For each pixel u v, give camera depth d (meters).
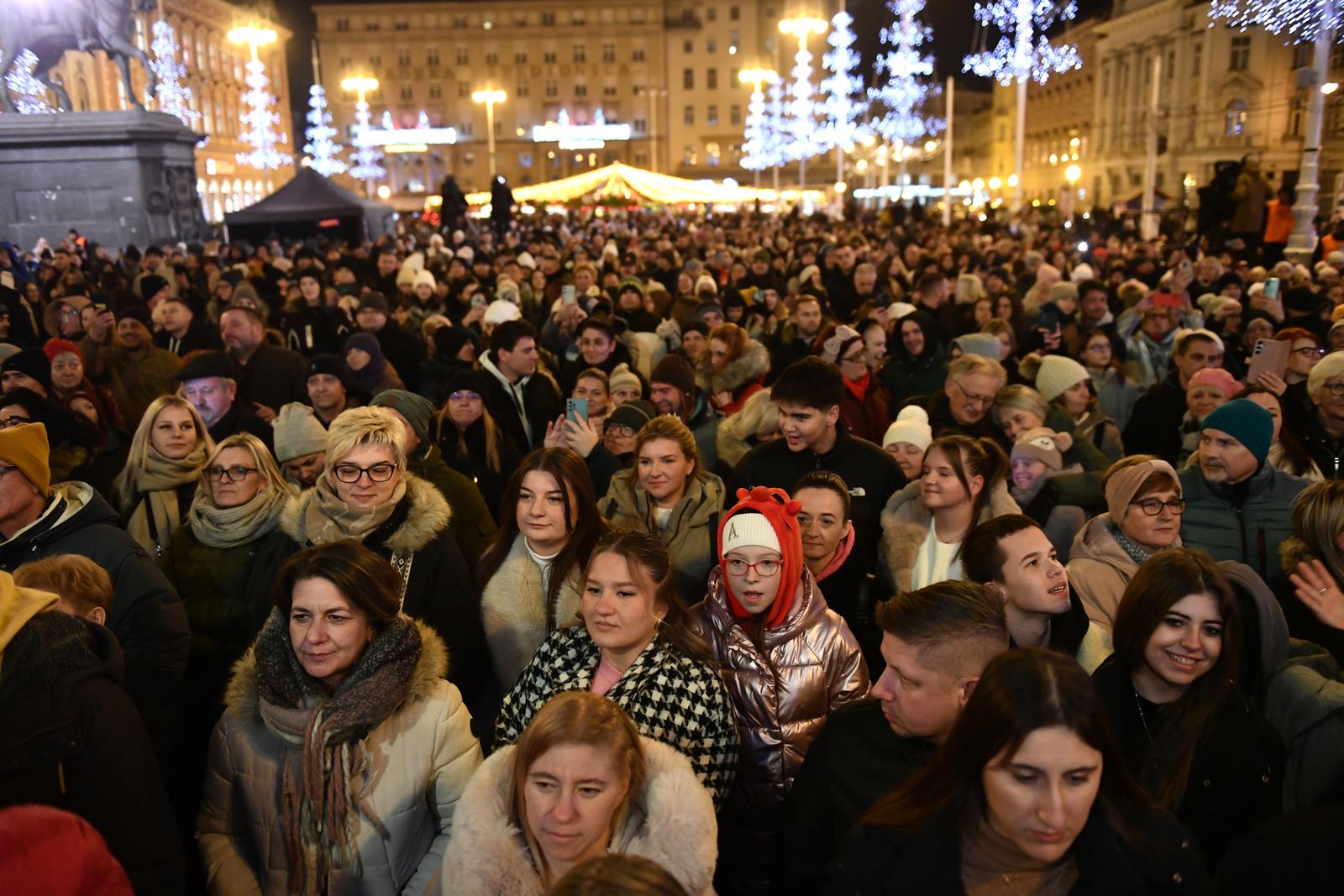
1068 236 27.72
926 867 2.05
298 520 3.73
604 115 93.81
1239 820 2.70
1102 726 1.98
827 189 79.69
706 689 3.01
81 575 3.06
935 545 4.14
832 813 2.70
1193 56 52.41
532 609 3.72
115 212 21.53
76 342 9.06
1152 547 3.79
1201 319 8.98
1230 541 4.24
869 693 3.08
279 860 2.80
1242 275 12.60
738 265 14.99
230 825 2.91
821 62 89.38
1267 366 6.04
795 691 3.18
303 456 4.56
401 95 93.31
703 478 4.40
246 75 75.56
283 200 24.73
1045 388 6.03
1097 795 2.07
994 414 5.41
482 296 11.97
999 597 2.58
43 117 20.97
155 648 3.47
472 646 3.72
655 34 91.94
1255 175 19.31
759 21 92.38
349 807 2.72
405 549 3.66
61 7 21.14
